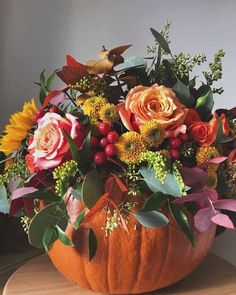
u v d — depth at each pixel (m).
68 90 0.55
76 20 0.77
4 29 0.79
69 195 0.48
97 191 0.46
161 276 0.52
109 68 0.50
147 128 0.45
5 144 0.51
